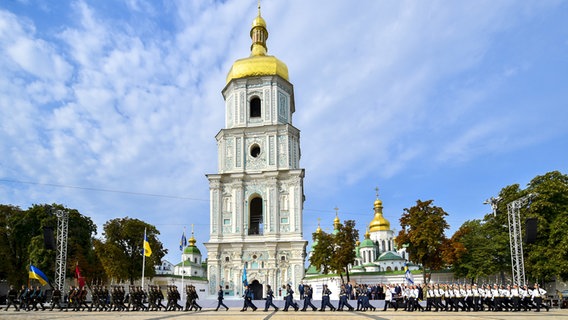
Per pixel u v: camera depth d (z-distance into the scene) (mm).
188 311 38594
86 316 29578
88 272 65188
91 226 69062
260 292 61125
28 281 63344
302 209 67125
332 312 35656
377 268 106688
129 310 40375
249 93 68688
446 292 37094
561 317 27812
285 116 69312
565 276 51812
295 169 64000
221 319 25984
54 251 59281
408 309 37438
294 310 39438
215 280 61875
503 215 59938
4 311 38031
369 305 38594
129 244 67688
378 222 126750
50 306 43500
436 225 54750
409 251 57719
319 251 65125
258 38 75000
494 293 36781
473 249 60594
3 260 61594
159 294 40406
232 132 66938
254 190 65062
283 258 61625
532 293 36781
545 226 52344
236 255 62250
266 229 62906
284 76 70188
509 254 57156
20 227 63156
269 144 65875
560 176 57906
